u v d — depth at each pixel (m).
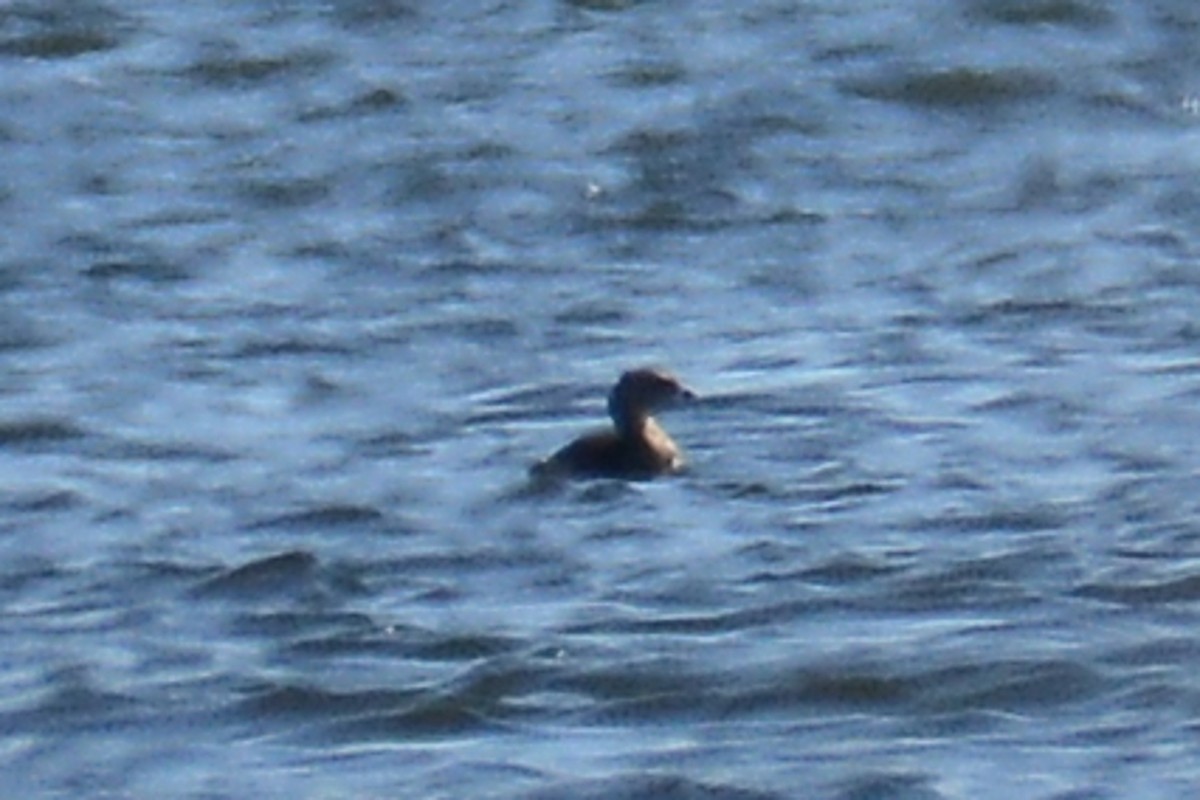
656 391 21.25
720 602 19.30
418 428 22.44
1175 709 17.75
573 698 18.12
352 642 18.94
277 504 21.14
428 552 20.20
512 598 19.52
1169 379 22.95
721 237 26.72
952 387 22.88
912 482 21.09
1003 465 21.38
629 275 25.78
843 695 18.03
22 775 17.48
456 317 24.80
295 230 27.12
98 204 27.84
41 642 19.17
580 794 16.92
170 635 19.20
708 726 17.77
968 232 26.69
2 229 27.23
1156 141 29.14
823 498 20.84
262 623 19.31
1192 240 26.31
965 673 18.19
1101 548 19.92
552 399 22.91
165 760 17.59
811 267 25.88
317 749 17.67
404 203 27.73
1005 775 17.06
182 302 25.41
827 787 16.95
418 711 18.02
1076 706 17.86
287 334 24.53
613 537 20.30
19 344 24.53
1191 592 19.23
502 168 28.41
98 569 20.19
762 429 22.11
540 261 26.17
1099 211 27.17
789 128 29.41
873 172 28.34
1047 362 23.41
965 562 19.75
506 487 21.17
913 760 17.25
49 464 22.11
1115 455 21.48
